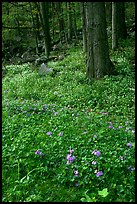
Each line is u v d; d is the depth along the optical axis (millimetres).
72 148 6738
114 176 5691
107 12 27203
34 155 6664
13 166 6418
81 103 12180
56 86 15031
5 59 25641
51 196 5457
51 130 7949
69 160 6055
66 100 12562
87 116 9336
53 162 6387
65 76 16312
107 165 5824
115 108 11203
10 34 28453
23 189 5715
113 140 7035
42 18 24516
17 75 18828
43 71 17797
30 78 17109
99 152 6008
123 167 5879
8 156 6797
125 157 6086
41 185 5785
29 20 30094
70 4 26297
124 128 8172
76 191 5547
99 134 7297
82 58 19156
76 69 17609
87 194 5426
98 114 10016
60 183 5789
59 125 8344
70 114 9711
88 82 14734
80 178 5766
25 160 6555
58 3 27469
